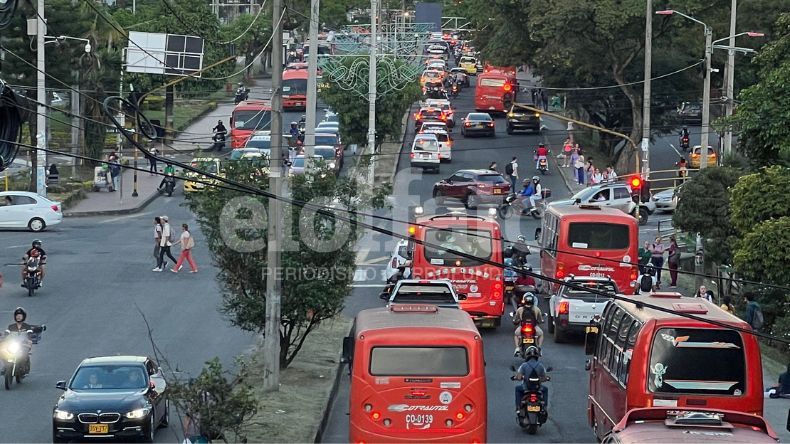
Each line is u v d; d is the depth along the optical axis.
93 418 24.97
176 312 40.44
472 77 141.88
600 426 25.83
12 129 23.00
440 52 148.88
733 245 40.12
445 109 102.88
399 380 22.38
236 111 82.69
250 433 25.34
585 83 90.56
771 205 38.91
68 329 37.66
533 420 26.58
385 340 22.47
